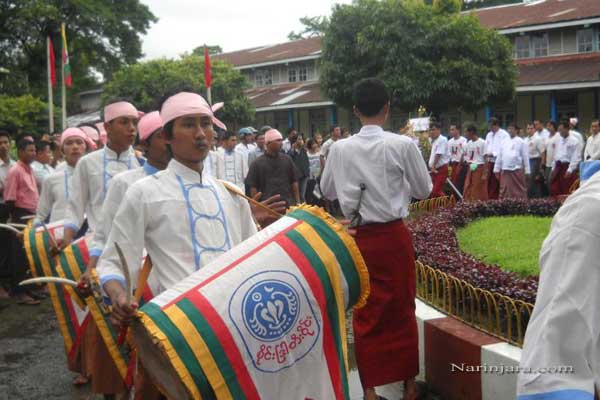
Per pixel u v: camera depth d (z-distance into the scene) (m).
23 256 8.29
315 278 2.97
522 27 26.92
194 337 2.74
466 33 22.05
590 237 1.81
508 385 4.02
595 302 1.79
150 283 3.45
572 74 24.52
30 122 25.36
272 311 2.85
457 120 28.98
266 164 10.06
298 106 31.08
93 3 39.25
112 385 4.59
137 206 3.27
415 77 22.16
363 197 4.56
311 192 15.97
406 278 4.60
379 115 4.64
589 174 2.10
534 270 6.05
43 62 39.03
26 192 8.62
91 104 44.47
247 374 2.80
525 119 27.19
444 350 4.66
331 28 23.53
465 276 5.04
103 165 5.27
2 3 37.62
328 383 2.97
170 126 3.37
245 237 3.58
